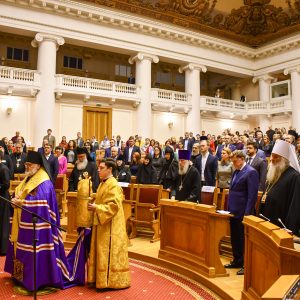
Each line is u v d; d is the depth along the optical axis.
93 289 4.43
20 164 8.90
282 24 20.94
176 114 20.44
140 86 18.75
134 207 7.30
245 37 22.31
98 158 10.72
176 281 4.79
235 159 5.05
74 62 20.09
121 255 4.47
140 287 4.54
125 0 17.70
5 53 18.19
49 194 4.43
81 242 4.67
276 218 3.78
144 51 18.86
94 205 4.35
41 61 16.19
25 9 15.79
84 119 17.70
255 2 21.23
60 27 16.55
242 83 24.36
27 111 16.25
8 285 4.46
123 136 18.66
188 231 5.18
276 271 2.89
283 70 21.67
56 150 9.65
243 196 4.93
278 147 3.92
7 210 5.91
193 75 20.61
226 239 6.00
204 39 20.64
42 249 4.25
